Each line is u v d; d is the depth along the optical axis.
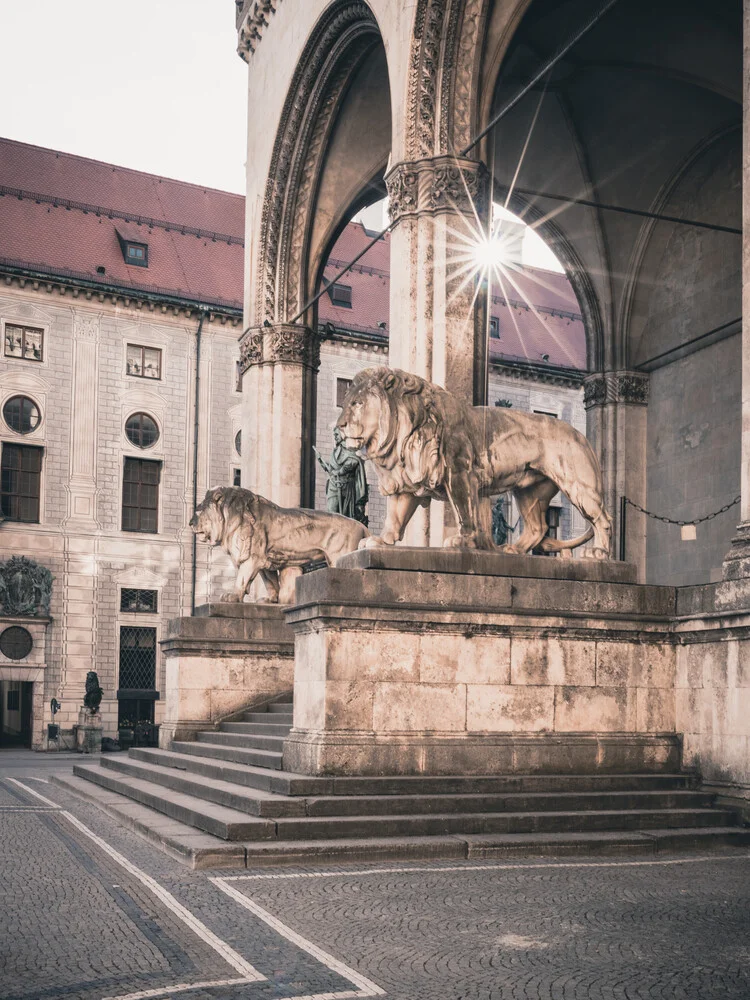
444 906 8.16
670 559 27.48
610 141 27.05
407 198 18.81
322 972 6.38
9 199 47.56
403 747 12.17
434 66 18.73
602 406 28.91
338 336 50.16
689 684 13.37
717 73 23.88
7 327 44.72
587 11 23.19
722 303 26.39
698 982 6.23
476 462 13.63
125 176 52.19
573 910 8.03
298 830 10.57
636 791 12.57
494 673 12.73
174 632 18.75
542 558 13.30
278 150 26.19
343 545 19.38
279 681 19.00
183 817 12.05
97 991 5.98
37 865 9.93
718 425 26.28
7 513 44.31
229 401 48.53
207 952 6.79
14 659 43.66
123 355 46.69
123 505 46.53
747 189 12.56
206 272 49.72
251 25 27.59
